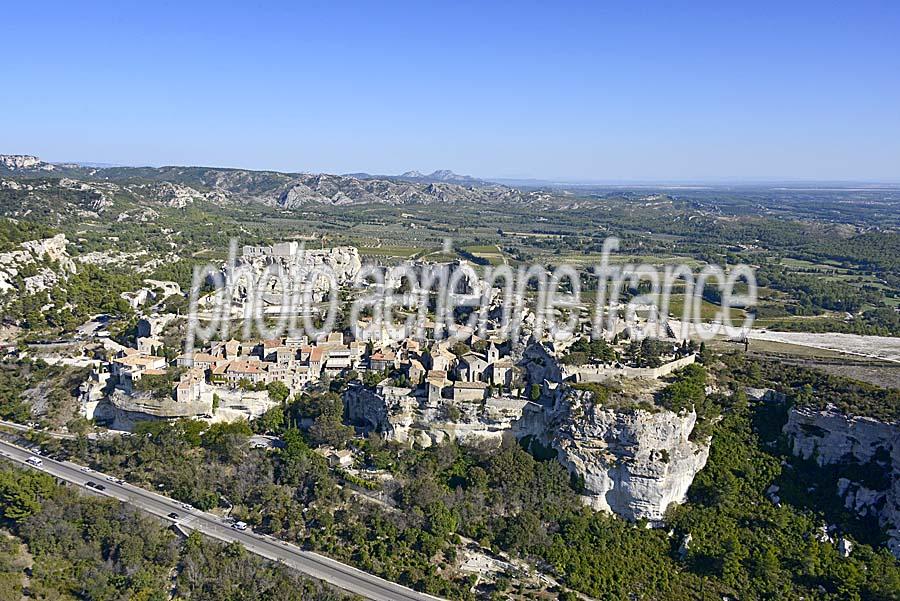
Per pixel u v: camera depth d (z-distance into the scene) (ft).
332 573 646.74
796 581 652.07
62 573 636.89
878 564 649.61
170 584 635.25
